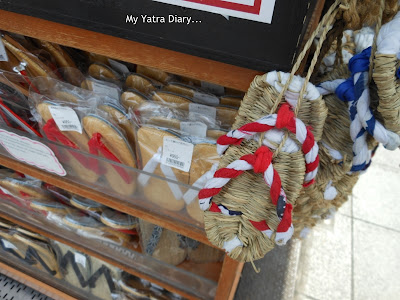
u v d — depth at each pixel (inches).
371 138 21.2
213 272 42.7
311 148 17.9
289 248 63.3
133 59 23.0
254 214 18.9
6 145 35.0
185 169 28.4
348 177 24.6
